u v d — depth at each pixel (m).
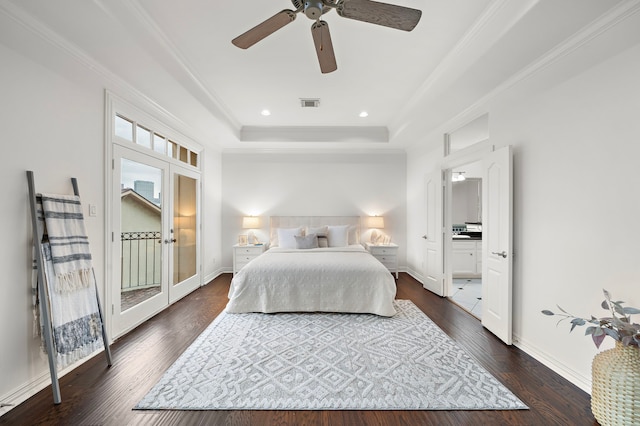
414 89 3.35
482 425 1.56
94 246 2.37
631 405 1.42
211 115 3.53
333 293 3.31
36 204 1.83
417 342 2.56
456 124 3.64
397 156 5.60
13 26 1.69
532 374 2.06
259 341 2.58
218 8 2.00
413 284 4.72
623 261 1.66
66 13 1.73
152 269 3.28
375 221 5.29
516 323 2.50
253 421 1.60
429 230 4.38
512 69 2.35
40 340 1.88
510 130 2.59
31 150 1.84
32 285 1.84
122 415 1.64
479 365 2.17
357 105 3.89
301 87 3.32
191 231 4.28
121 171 2.72
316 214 5.59
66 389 1.88
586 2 1.58
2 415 1.62
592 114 1.83
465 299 3.91
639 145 1.59
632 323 1.57
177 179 3.84
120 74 2.51
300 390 1.87
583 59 1.88
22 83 1.78
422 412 1.67
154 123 3.26
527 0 1.68
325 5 1.50
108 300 2.51
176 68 2.61
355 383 1.94
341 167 5.60
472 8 1.99
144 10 1.98
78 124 2.20
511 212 2.49
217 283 4.79
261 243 5.47
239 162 5.56
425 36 2.33
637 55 1.59
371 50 2.54
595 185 1.82
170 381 1.96
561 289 2.06
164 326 2.95
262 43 2.44
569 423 1.58
